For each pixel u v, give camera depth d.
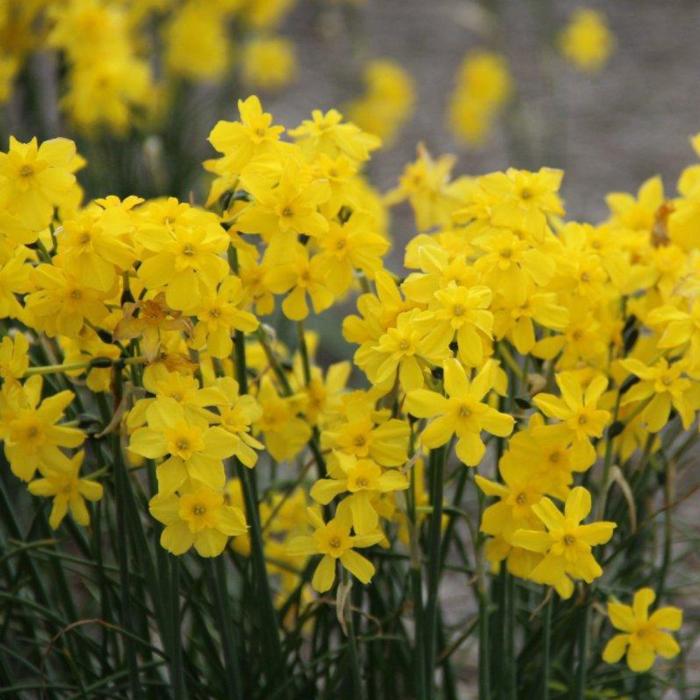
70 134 2.34
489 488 1.62
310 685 1.69
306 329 2.79
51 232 1.62
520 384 1.70
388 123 3.54
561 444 1.61
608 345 1.67
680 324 1.63
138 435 1.58
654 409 1.63
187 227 1.59
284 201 1.61
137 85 2.26
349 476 1.60
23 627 1.74
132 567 1.69
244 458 1.59
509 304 1.62
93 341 1.63
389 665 1.71
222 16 3.11
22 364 1.61
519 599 1.76
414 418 1.63
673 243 1.69
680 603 1.94
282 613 1.70
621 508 1.70
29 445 1.62
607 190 3.73
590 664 1.73
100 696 1.69
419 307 1.61
